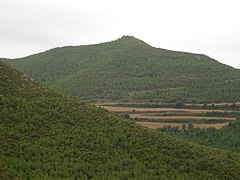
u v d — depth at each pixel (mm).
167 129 116188
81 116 58562
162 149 53844
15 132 49625
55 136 51375
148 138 56031
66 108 59625
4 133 48438
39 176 41875
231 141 103875
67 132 53094
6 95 57344
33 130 51625
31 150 46844
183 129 119562
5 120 51562
